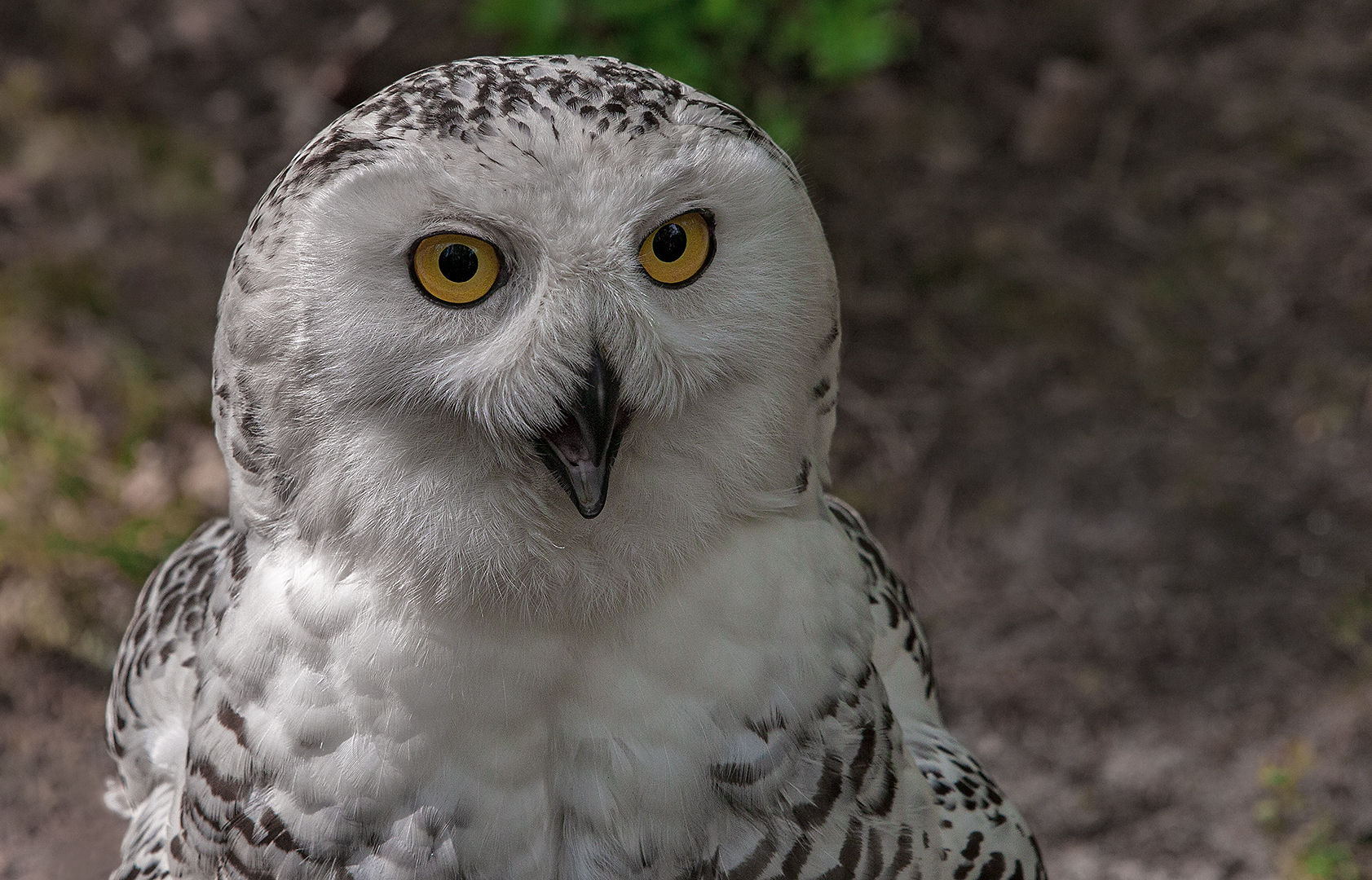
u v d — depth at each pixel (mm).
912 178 9570
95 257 9359
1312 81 9969
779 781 3648
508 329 3439
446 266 3379
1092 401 8594
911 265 9180
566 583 3564
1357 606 7625
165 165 9945
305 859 3596
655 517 3592
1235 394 8562
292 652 3555
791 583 3688
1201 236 9273
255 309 3418
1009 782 7176
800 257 3590
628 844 3621
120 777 5051
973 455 8375
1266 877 6750
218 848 3715
